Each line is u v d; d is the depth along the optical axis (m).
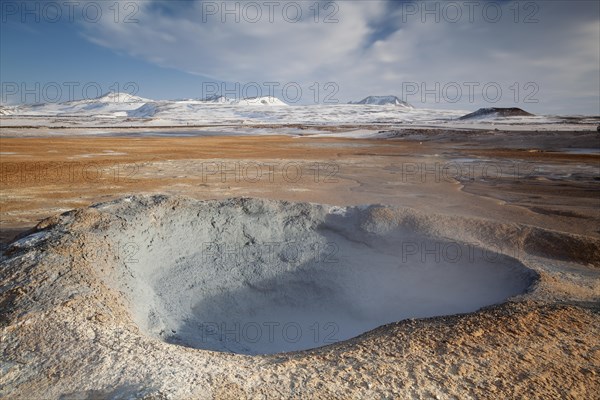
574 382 3.79
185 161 26.64
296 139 50.28
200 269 7.60
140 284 6.44
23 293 5.02
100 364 3.81
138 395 3.36
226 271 7.74
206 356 4.11
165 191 16.84
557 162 27.12
